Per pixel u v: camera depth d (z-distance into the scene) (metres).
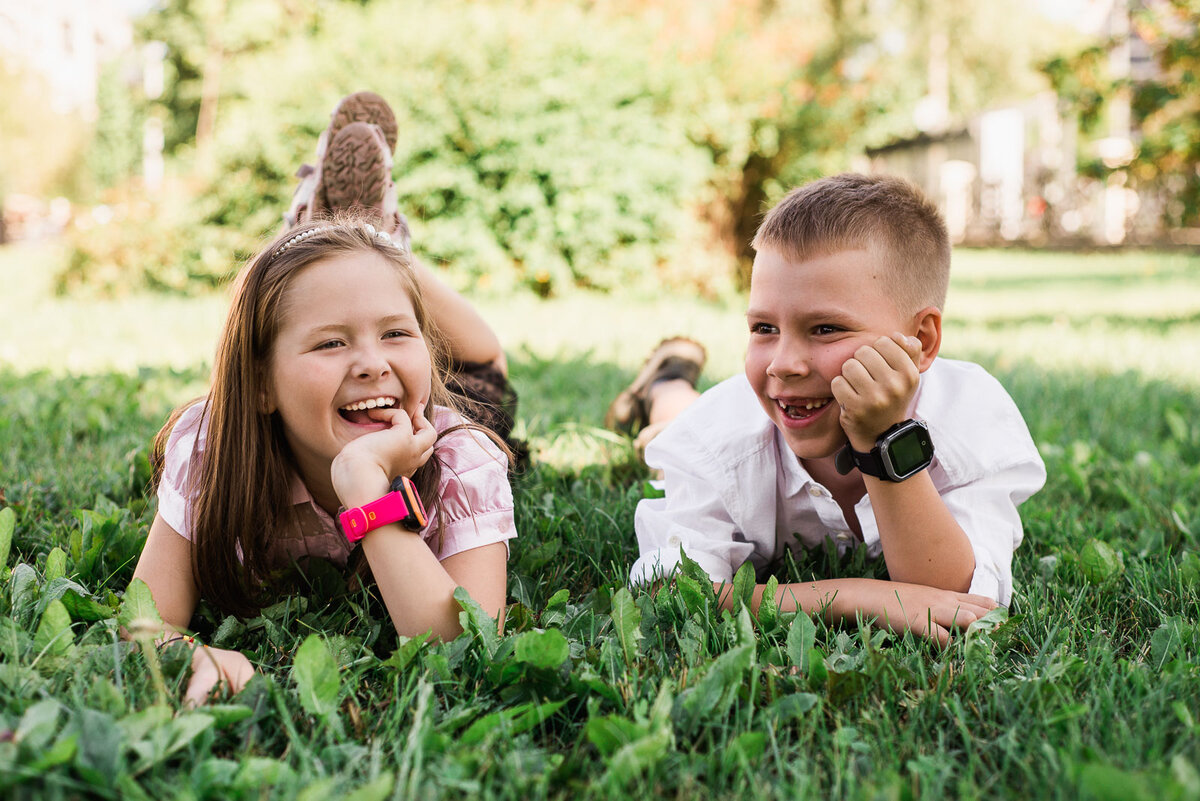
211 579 1.59
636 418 3.18
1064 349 5.64
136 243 8.69
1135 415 3.64
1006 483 1.79
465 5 9.34
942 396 1.81
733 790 1.09
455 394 2.19
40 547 1.91
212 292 8.66
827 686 1.29
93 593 1.63
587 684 1.27
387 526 1.44
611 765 1.06
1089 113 7.57
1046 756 1.13
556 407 3.63
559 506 2.24
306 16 15.06
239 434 1.57
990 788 1.11
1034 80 27.03
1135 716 1.21
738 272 9.82
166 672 1.29
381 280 1.55
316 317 1.49
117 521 1.88
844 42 19.75
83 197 28.48
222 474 1.56
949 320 7.70
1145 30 7.35
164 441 1.86
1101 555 1.82
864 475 1.62
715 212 9.59
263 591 1.68
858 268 1.56
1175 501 2.40
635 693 1.26
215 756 1.15
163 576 1.59
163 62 21.97
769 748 1.18
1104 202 20.28
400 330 1.55
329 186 2.62
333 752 1.12
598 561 1.96
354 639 1.45
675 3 9.70
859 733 1.21
